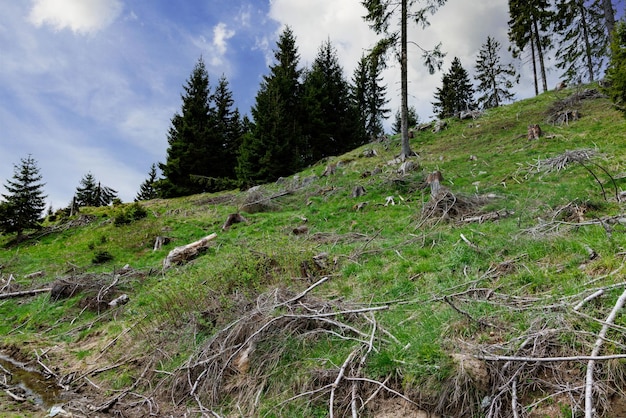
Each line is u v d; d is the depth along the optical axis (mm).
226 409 4281
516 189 10664
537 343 3559
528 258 5711
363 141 35594
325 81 33875
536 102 22094
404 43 18422
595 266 4754
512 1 28750
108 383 5551
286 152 25406
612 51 13969
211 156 30906
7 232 19344
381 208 12477
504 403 3186
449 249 7059
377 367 3941
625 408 2834
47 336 8055
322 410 3740
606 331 3336
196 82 31859
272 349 4734
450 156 16906
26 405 4961
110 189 61500
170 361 5461
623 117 14516
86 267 12711
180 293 6883
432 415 3357
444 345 3867
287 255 7691
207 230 14914
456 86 45656
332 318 5113
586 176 9789
